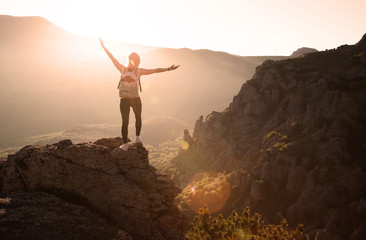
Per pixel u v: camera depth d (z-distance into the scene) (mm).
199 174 130750
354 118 105625
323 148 96500
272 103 144250
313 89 127625
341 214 76062
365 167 88938
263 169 97188
